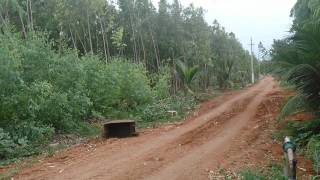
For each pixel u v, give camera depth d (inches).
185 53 1843.0
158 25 1775.3
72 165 415.5
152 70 1772.9
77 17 1384.1
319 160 350.3
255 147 470.6
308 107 505.7
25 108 565.9
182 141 535.5
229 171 366.3
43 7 1358.3
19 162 447.5
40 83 578.9
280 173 331.6
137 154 459.5
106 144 545.3
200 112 948.6
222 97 1441.9
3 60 532.7
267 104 980.6
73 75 688.4
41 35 724.0
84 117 771.4
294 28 486.6
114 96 864.9
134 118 837.2
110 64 935.0
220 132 601.0
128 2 1688.0
